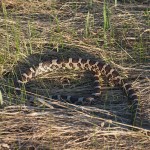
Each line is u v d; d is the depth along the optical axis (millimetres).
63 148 12102
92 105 14008
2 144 12195
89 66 15578
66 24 17500
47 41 16594
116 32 17188
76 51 16359
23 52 16109
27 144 12234
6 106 13375
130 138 12508
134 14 17938
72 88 14836
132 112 13492
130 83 14766
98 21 17703
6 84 14688
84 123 12867
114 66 15617
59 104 13461
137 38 16875
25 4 18766
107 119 13094
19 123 12734
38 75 15430
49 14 18219
